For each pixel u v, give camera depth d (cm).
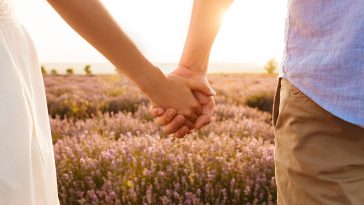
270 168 367
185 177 344
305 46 124
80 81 1622
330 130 120
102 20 122
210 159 366
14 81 103
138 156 388
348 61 113
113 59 137
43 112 126
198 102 178
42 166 113
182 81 186
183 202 326
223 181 344
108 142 446
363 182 119
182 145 407
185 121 183
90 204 327
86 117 855
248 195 334
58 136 565
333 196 119
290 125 129
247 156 384
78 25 122
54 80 1691
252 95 1074
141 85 158
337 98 116
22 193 100
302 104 125
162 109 171
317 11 119
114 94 1124
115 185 332
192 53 186
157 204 327
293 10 126
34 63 124
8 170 98
